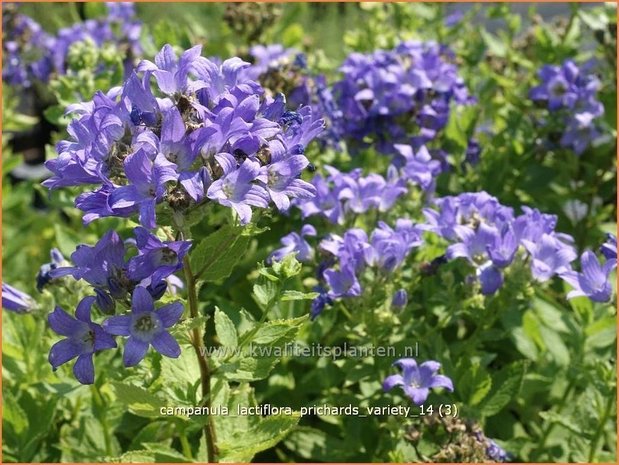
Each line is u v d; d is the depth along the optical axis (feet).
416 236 2.02
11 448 2.11
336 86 2.70
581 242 3.00
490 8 3.50
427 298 2.31
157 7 4.52
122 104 1.51
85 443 2.13
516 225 1.98
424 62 2.66
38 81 3.71
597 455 2.19
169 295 1.66
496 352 2.52
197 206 1.49
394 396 2.11
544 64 3.22
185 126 1.47
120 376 1.86
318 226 2.29
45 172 4.83
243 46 3.17
